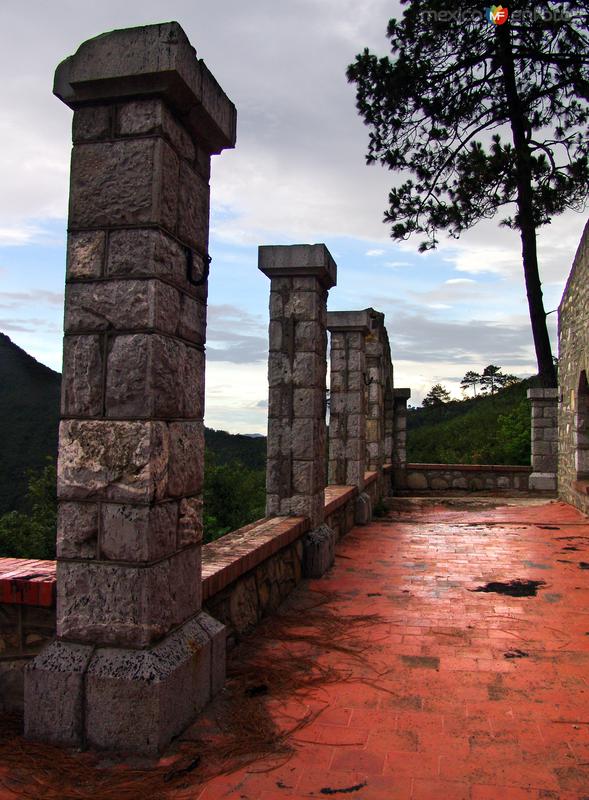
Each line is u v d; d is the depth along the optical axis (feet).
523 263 51.13
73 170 10.21
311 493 21.54
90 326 9.96
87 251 10.07
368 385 42.63
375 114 50.49
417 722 10.54
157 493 9.83
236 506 47.57
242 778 8.80
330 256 22.27
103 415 9.83
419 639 14.66
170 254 10.26
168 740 9.59
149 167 9.93
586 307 33.30
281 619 16.20
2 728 10.11
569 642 14.46
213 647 11.17
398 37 48.75
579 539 28.09
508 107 49.67
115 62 9.77
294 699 11.37
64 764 9.09
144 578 9.61
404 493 52.80
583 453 37.42
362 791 8.52
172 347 10.30
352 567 22.34
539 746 9.75
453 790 8.55
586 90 46.75
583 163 46.83
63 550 9.92
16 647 10.57
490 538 28.40
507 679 12.35
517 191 50.29
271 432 21.88
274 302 22.03
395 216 51.60
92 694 9.47
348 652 13.79
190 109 10.46
